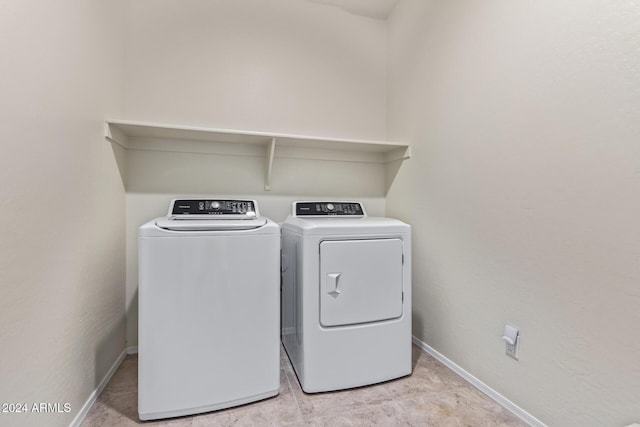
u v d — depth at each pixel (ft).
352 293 5.16
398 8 7.60
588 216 3.50
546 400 3.98
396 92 7.68
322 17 7.70
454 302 5.67
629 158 3.14
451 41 5.69
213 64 6.88
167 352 4.33
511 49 4.45
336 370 5.07
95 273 4.81
